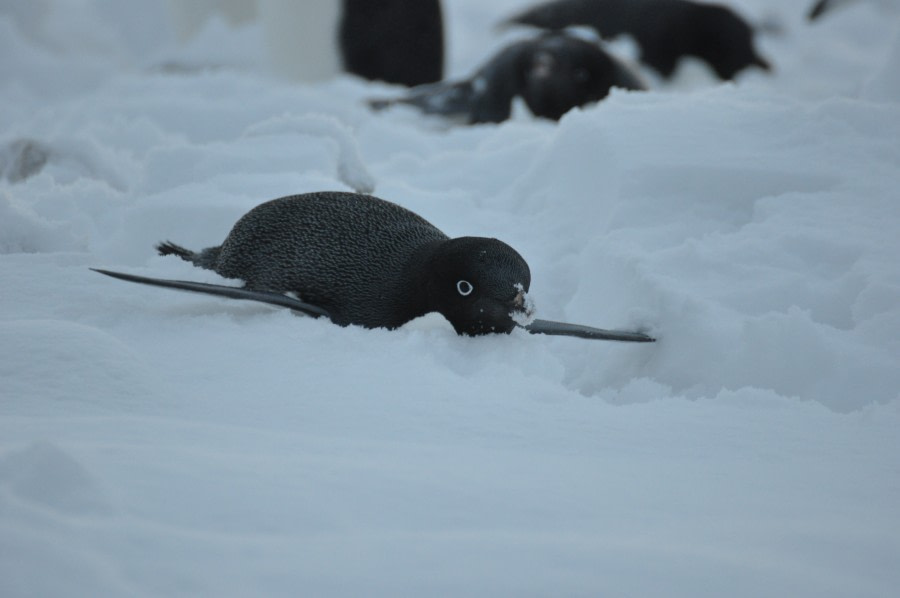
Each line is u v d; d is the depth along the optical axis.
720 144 20.97
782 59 60.72
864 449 10.97
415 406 11.91
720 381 15.35
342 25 50.91
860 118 21.91
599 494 8.52
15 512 6.57
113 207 22.91
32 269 16.75
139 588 6.02
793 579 6.66
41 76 56.66
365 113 34.25
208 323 15.05
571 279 19.64
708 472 9.70
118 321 14.96
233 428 9.92
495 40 61.28
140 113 33.84
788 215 18.61
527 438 11.08
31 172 26.02
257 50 53.47
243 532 6.96
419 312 15.84
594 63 41.88
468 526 7.46
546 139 26.50
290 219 17.05
